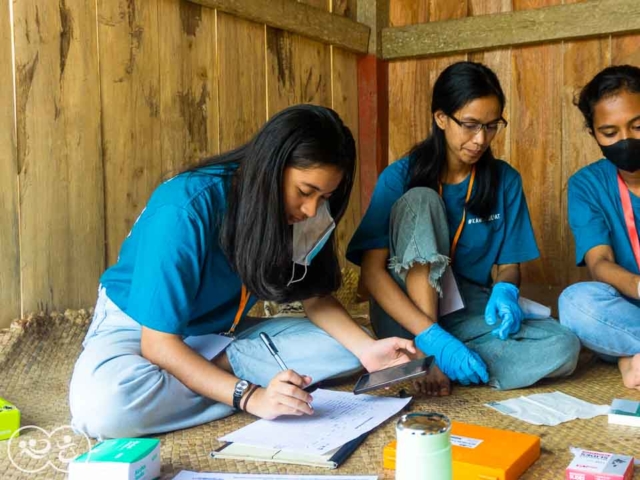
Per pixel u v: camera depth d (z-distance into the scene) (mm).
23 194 2316
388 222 2240
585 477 1341
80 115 2465
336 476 1369
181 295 1668
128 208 2643
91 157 2508
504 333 2111
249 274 1661
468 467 1373
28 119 2316
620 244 2412
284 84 3354
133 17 2627
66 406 1992
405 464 999
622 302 2193
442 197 2305
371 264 2203
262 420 1696
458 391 2080
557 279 3469
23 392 2107
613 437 1656
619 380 2203
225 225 1676
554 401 1942
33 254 2355
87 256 2514
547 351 2090
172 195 1701
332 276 1924
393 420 1758
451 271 2227
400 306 2107
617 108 2186
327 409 1774
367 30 3750
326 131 1563
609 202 2422
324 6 3561
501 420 1793
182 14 2820
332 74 3643
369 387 1761
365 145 3824
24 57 2293
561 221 3439
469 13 3607
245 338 2008
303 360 1914
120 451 1385
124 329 1833
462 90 2131
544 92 3441
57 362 2316
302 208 1618
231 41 3057
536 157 3477
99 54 2520
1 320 2279
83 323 2445
